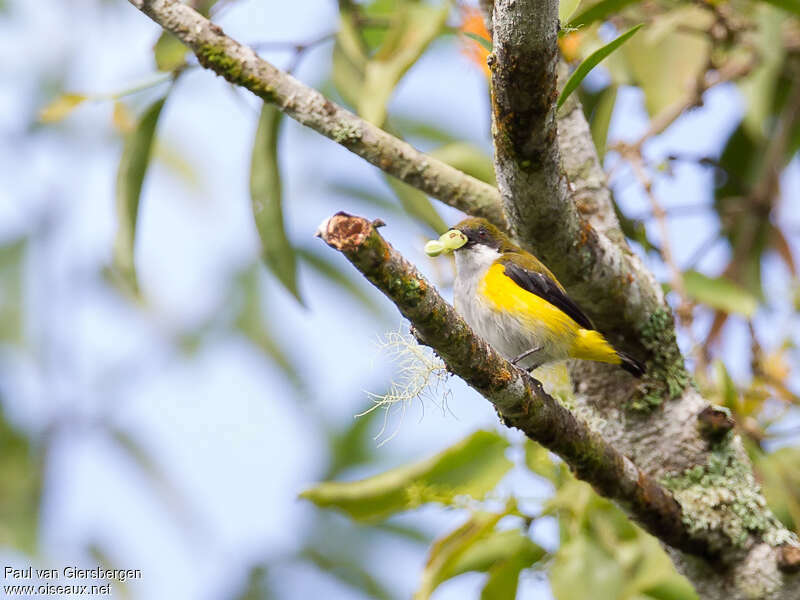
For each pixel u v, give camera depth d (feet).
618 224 30.37
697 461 28.60
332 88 45.78
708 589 28.40
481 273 36.91
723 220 43.86
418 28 33.55
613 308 28.81
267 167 34.01
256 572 48.47
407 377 26.61
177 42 32.55
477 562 31.76
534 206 26.21
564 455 26.18
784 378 34.86
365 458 49.96
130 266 34.71
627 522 31.63
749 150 46.26
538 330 35.40
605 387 30.01
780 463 32.30
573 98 31.22
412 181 30.27
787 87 45.68
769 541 27.84
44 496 49.21
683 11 39.19
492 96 24.61
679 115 38.96
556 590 29.37
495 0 22.85
